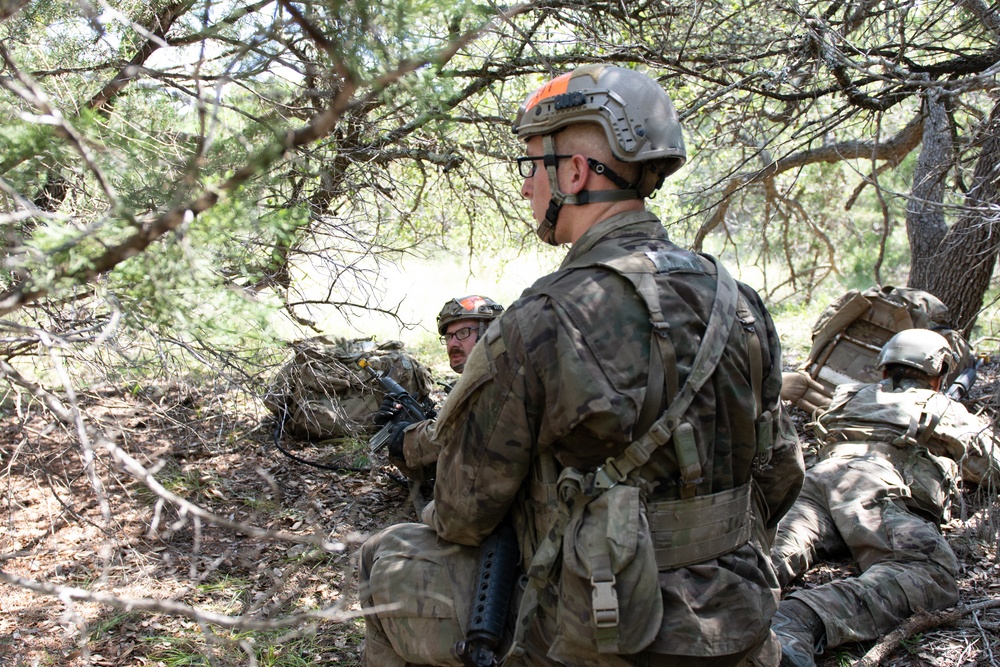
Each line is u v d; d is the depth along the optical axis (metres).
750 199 8.28
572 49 4.06
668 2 3.90
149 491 3.72
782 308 9.04
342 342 4.45
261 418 4.53
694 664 1.68
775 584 1.85
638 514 1.64
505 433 1.74
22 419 2.48
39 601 2.97
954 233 5.20
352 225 3.08
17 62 2.13
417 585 2.02
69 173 2.12
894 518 3.09
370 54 1.59
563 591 1.69
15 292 1.57
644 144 1.78
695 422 1.68
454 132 4.41
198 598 3.02
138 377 2.50
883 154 6.03
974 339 6.70
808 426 3.79
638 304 1.68
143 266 1.62
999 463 3.43
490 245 5.50
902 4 3.54
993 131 3.96
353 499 3.92
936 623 2.80
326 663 2.67
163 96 2.34
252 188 1.78
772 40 3.75
